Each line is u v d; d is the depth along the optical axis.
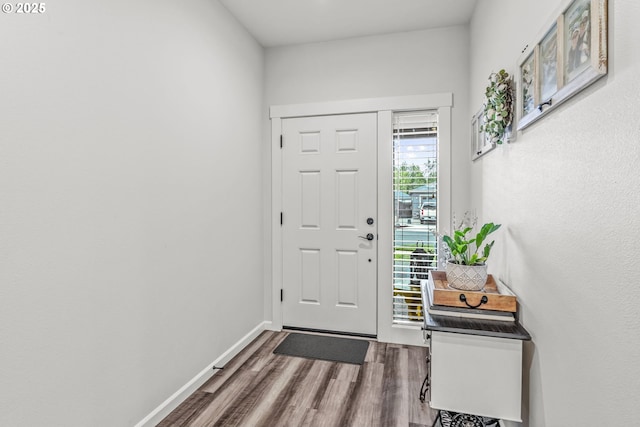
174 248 1.96
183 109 2.03
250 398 2.06
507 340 1.32
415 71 2.84
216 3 2.38
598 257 0.82
